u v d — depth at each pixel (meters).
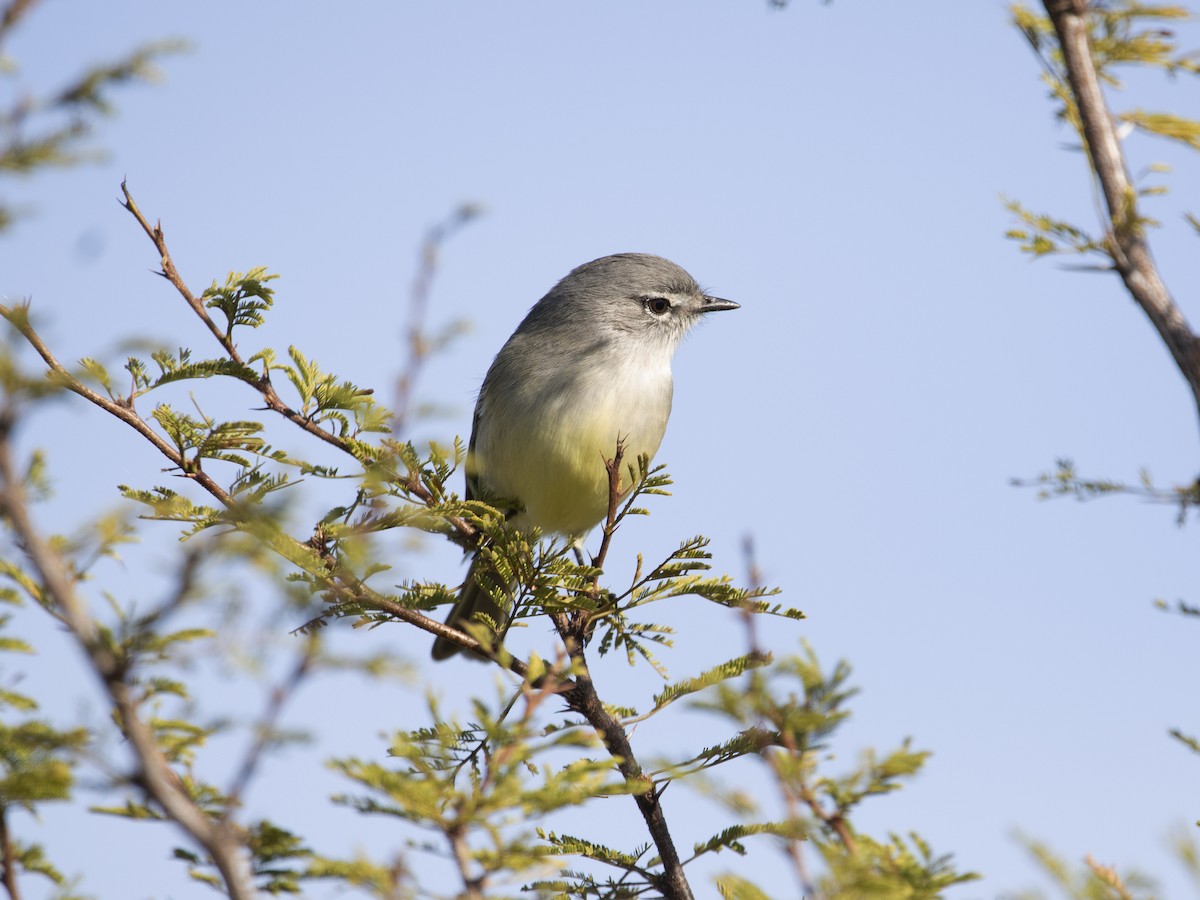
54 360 9.40
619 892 8.71
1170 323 7.35
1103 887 6.40
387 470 10.18
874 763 6.37
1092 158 7.75
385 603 9.55
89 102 6.95
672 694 9.73
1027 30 9.34
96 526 6.00
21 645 6.43
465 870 6.04
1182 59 8.95
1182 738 7.61
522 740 6.60
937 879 6.37
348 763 6.14
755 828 8.29
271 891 6.20
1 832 6.56
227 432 9.66
